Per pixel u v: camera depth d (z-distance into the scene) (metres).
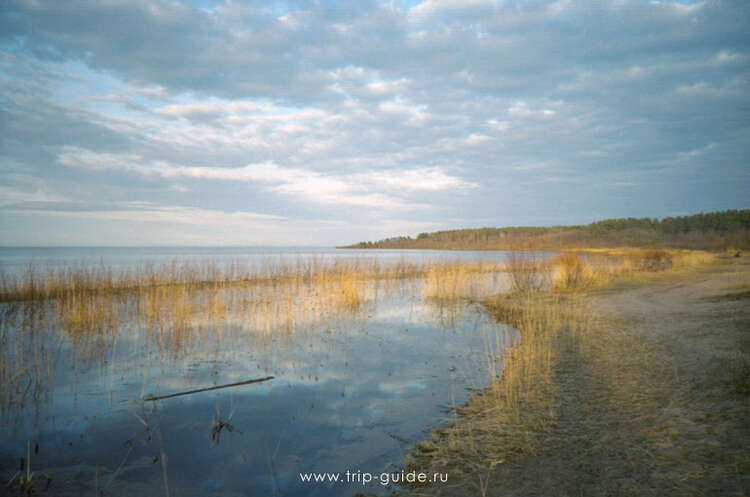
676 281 18.92
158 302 13.38
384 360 7.74
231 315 12.37
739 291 13.06
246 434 4.72
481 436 4.38
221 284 20.28
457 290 17.42
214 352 8.35
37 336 9.62
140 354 8.20
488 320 11.70
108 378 6.76
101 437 4.67
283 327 10.68
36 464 4.06
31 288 15.00
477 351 8.30
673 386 5.26
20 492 3.52
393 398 5.79
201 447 4.42
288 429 4.84
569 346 8.00
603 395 5.21
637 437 3.92
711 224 84.31
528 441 4.10
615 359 6.85
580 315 11.26
